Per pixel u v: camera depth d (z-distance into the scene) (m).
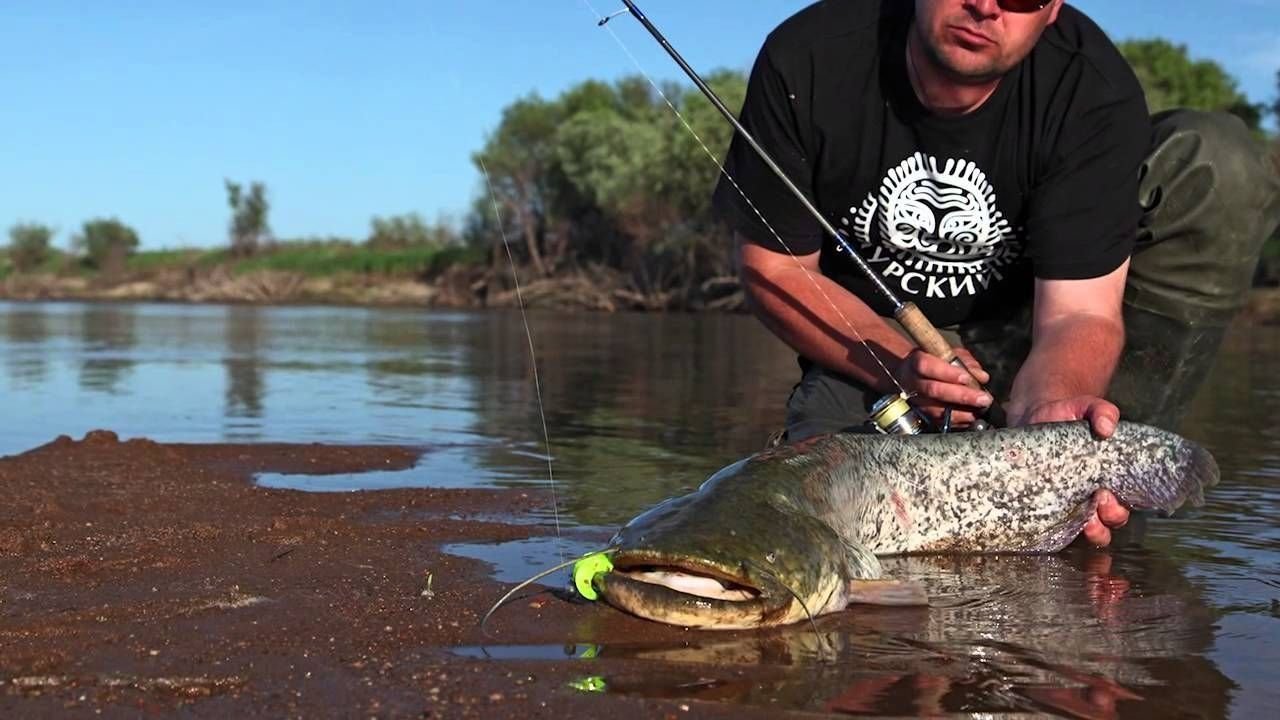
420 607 1.13
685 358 5.70
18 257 28.20
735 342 7.37
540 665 0.97
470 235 20.86
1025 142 1.61
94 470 1.98
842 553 1.25
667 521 1.18
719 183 1.81
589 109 20.05
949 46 1.50
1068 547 1.56
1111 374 1.59
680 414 3.11
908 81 1.61
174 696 0.88
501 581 1.24
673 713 0.87
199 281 23.25
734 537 1.15
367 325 10.17
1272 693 0.93
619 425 2.85
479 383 4.16
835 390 1.75
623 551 1.12
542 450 2.37
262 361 5.27
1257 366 5.15
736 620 1.09
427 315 13.48
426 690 0.90
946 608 1.21
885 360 1.66
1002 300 1.83
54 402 3.35
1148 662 1.02
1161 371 1.83
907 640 1.08
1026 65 1.60
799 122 1.68
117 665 0.94
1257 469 2.18
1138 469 1.52
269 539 1.43
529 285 17.58
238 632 1.03
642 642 1.04
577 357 5.76
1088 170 1.60
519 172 18.66
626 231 16.41
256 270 24.14
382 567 1.29
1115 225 1.62
